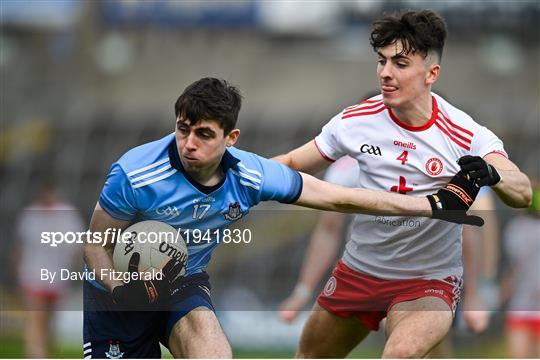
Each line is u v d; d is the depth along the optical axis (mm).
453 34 73000
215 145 15328
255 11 75750
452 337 28906
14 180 59094
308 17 75625
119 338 17156
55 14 74125
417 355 16219
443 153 17266
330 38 75062
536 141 59469
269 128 61281
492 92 70312
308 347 19594
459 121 17328
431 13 16828
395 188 17547
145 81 72625
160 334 17359
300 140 60906
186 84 72625
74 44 73438
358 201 16406
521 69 71375
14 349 28328
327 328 19203
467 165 16219
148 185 15953
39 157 60250
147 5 75188
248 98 70500
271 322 29609
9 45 72750
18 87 69500
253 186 16281
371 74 71812
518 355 28719
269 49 74812
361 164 17781
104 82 72125
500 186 16359
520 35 72938
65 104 67875
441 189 16422
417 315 16938
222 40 75625
